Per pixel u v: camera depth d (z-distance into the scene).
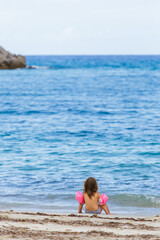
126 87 66.88
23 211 9.87
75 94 54.91
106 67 151.25
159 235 6.35
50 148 19.03
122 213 10.22
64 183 13.31
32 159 16.77
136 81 80.88
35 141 20.86
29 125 26.83
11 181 13.48
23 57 126.88
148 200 11.51
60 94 54.91
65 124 27.41
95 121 29.09
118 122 28.50
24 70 120.38
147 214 10.15
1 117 31.39
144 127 25.98
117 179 13.84
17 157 17.14
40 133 23.41
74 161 16.47
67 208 10.73
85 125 26.91
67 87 66.81
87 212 9.10
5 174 14.38
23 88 64.81
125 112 34.78
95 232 6.44
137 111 35.47
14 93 56.16
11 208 10.62
